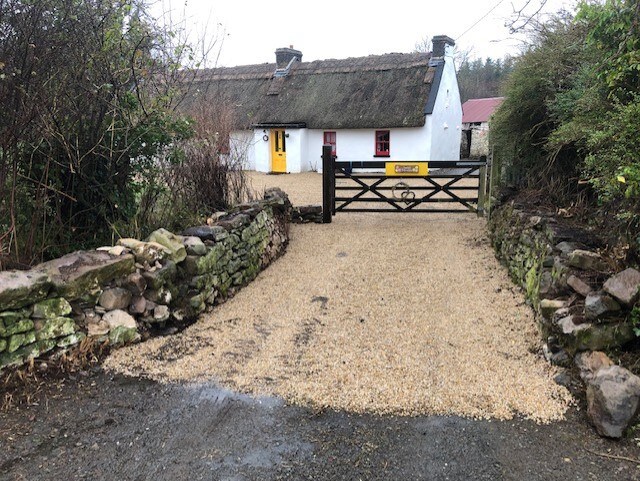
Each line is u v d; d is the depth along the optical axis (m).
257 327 4.22
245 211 5.89
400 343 3.86
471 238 7.53
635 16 3.33
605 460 2.49
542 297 4.01
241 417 2.88
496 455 2.54
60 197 4.21
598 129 4.20
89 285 3.52
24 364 3.08
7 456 2.47
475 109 25.62
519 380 3.22
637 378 2.71
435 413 2.91
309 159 19.42
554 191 6.04
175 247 4.26
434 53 18.75
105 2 4.21
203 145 6.37
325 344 3.86
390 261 6.31
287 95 19.52
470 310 4.59
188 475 2.40
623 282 3.10
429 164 8.91
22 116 3.46
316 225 8.67
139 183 5.11
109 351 3.56
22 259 3.66
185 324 4.23
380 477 2.39
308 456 2.54
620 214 3.52
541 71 6.25
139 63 4.57
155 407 2.97
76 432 2.70
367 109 18.11
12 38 3.47
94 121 4.22
